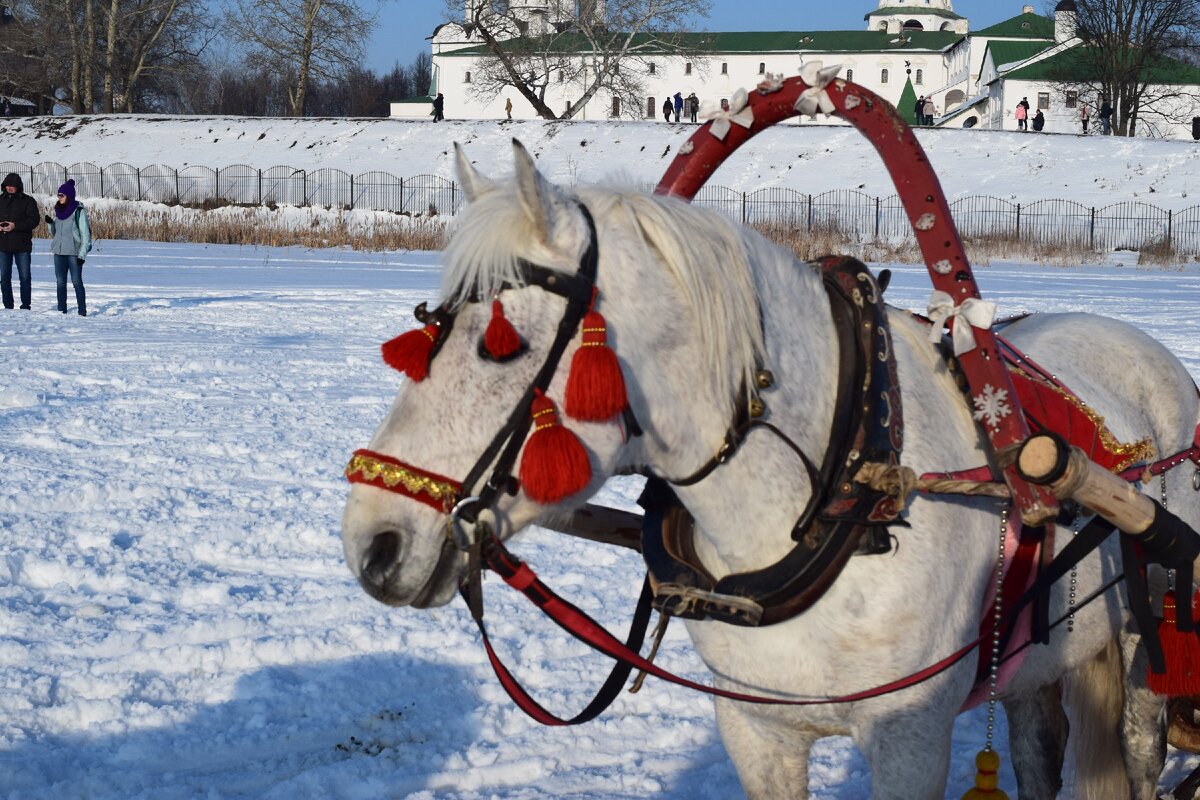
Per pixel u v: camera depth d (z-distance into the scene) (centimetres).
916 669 291
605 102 9744
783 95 327
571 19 6241
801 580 283
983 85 9081
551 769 457
